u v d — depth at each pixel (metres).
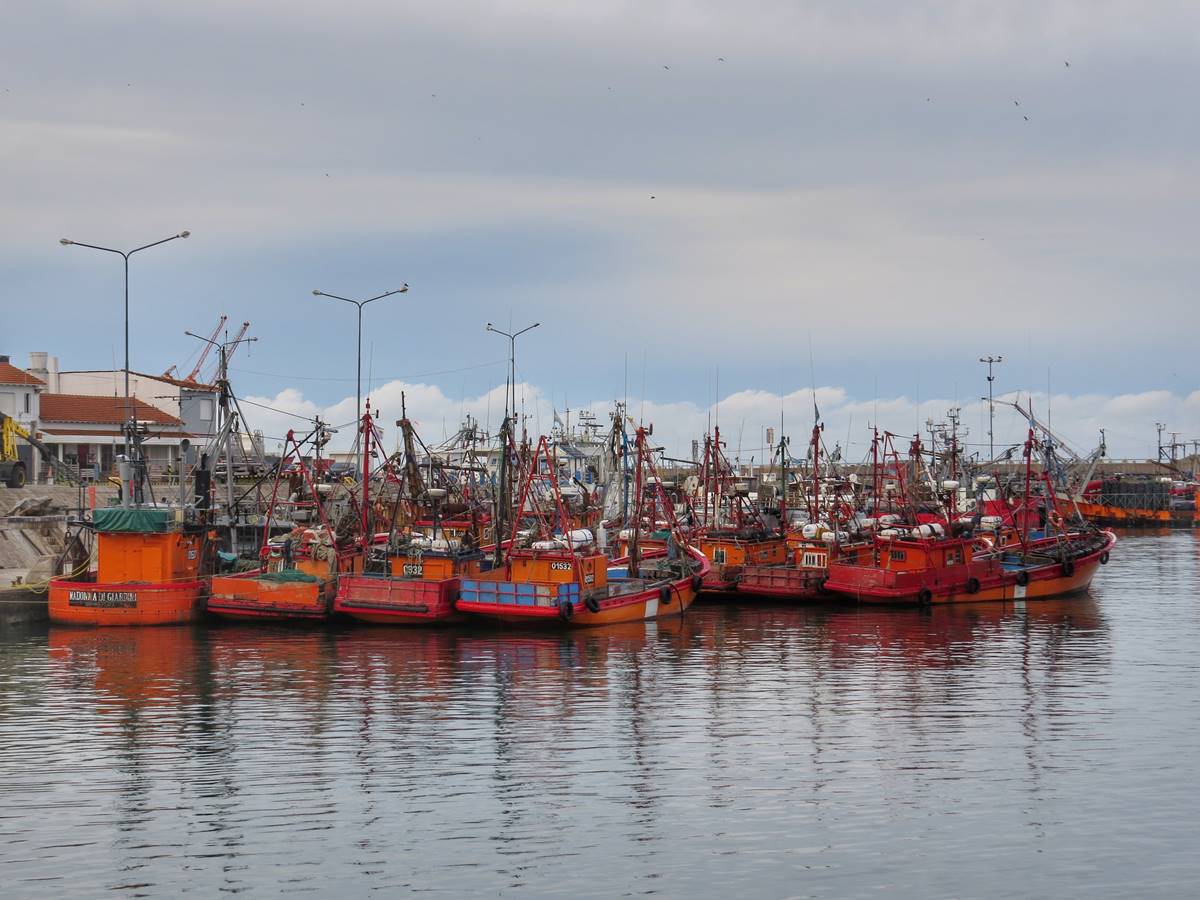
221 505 75.19
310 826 29.28
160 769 33.66
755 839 28.67
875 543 70.19
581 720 39.59
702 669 48.66
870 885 26.19
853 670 48.75
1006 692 44.59
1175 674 48.28
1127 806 31.11
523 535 65.31
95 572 62.94
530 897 25.47
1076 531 86.94
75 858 27.30
